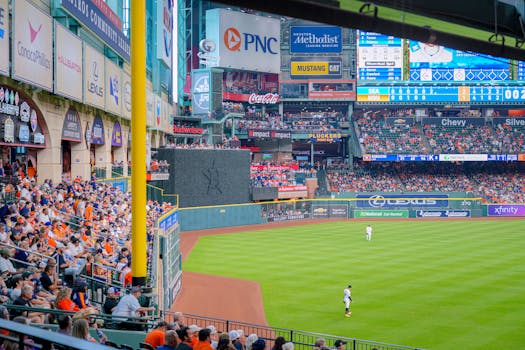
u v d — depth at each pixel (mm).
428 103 91125
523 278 37844
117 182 51406
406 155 89500
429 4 10875
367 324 27766
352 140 93312
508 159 89688
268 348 24016
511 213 85062
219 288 36625
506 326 27078
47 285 15500
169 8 71812
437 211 83875
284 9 9305
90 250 22469
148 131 60406
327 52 92562
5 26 25859
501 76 90438
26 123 32000
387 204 83750
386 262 44250
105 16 45219
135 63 15547
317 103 94438
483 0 11539
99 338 11914
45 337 4105
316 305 31547
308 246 53719
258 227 71250
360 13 10203
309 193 84875
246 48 89125
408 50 90500
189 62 99562
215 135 79625
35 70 29641
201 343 10500
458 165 96125
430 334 26016
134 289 15555
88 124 43781
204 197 68562
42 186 30234
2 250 15578
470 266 42281
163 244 29719
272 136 87750
